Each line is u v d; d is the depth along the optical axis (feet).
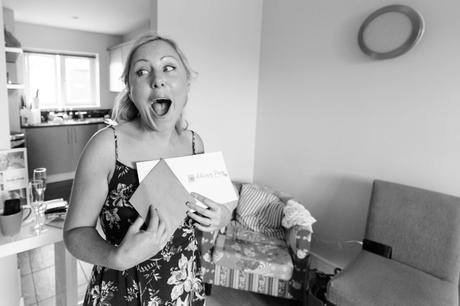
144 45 2.50
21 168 4.32
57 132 13.92
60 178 14.33
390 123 5.98
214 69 7.88
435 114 5.34
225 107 8.29
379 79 6.05
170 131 2.74
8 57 8.09
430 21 5.25
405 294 4.45
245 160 9.05
